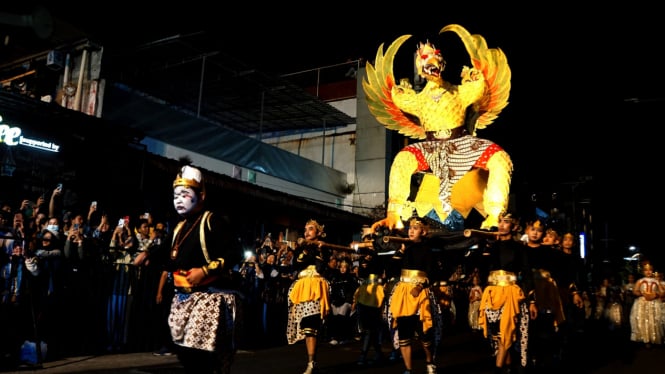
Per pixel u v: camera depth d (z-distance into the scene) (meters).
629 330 15.16
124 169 9.90
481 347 10.20
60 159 9.11
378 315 7.81
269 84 15.30
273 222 14.01
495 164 8.87
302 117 18.28
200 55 13.70
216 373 4.09
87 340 6.82
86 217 9.25
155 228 8.41
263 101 16.31
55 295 6.48
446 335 12.65
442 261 7.89
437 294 8.84
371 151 18.27
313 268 6.82
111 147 9.75
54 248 6.56
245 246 12.72
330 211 15.11
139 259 4.11
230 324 3.92
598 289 17.17
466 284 12.85
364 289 7.86
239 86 15.40
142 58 13.97
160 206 10.76
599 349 10.75
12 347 6.06
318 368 7.07
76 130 9.28
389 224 8.79
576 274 8.34
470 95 9.40
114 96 11.23
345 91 19.23
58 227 6.89
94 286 6.92
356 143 18.55
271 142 20.00
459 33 9.60
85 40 10.80
